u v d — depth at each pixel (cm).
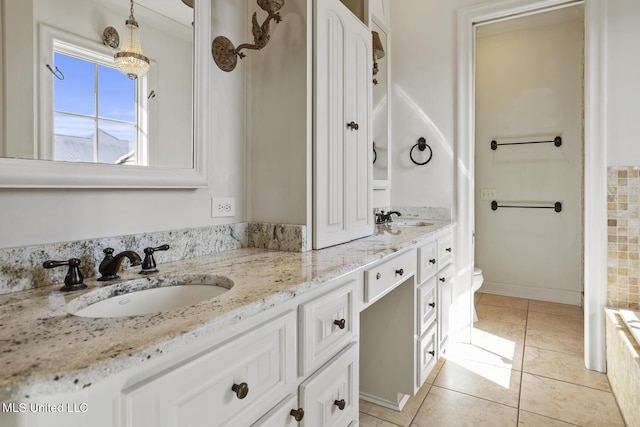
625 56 202
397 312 182
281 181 150
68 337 59
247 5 157
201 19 133
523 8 235
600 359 211
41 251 92
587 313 214
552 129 335
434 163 266
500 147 358
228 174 150
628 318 187
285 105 148
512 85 351
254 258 129
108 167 105
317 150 145
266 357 84
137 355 55
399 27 278
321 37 146
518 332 272
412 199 274
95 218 106
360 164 177
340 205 161
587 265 213
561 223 335
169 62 123
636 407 151
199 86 133
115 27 107
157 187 119
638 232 202
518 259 355
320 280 101
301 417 93
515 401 184
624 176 203
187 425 65
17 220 90
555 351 240
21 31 88
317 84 144
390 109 278
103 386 54
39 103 91
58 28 94
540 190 342
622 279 206
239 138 154
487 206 366
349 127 167
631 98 201
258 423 81
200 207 138
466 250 255
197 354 68
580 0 222
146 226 120
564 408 177
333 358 112
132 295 97
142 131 114
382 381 186
